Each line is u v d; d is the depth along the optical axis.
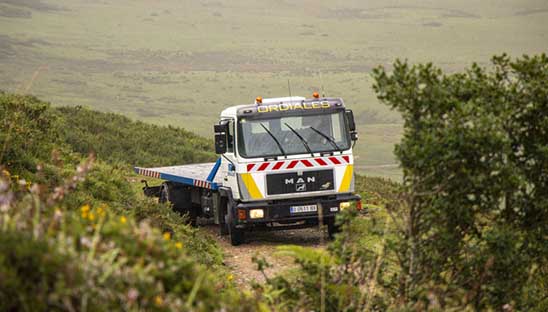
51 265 8.84
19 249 8.82
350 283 14.17
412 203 13.73
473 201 13.83
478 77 14.63
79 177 12.60
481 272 13.99
